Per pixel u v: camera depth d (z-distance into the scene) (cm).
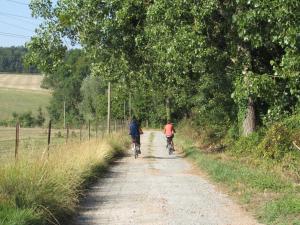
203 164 2122
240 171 1688
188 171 2066
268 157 1873
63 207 1064
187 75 2650
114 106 8381
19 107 10550
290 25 1313
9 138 4353
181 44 1905
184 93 3572
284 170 1647
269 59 2131
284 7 1295
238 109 2544
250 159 2033
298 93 1502
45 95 11794
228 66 2150
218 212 1144
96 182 1692
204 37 1936
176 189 1526
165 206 1234
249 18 1445
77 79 11606
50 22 2605
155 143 4500
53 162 1270
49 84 12112
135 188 1557
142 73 2758
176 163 2450
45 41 2605
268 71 2134
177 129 6256
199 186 1585
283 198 1170
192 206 1228
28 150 1266
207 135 3325
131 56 2620
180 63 2014
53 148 1536
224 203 1259
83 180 1468
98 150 2161
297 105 1867
